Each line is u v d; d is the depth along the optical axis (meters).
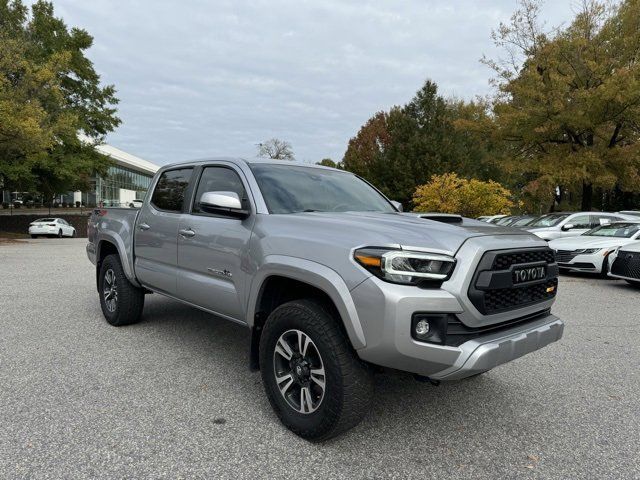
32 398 3.40
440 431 3.08
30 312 6.11
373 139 47.78
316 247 2.85
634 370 4.33
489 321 2.70
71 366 4.08
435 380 2.77
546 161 20.91
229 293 3.54
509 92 22.23
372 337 2.52
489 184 20.38
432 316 2.53
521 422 3.23
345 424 2.72
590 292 8.70
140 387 3.65
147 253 4.68
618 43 20.28
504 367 4.38
